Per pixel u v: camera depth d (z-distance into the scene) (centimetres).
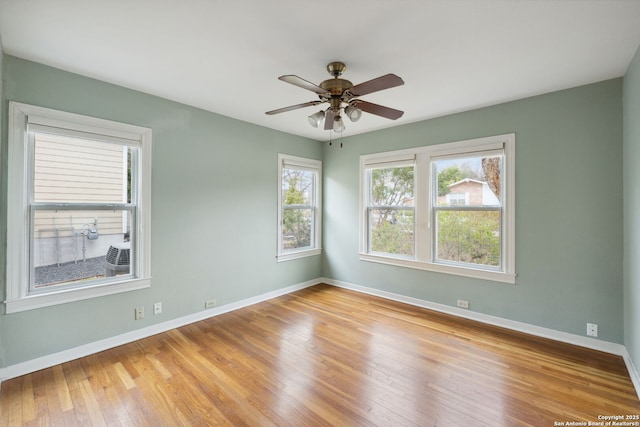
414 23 180
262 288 407
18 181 223
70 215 254
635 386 211
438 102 313
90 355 257
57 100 239
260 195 404
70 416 182
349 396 203
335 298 417
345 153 466
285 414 185
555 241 286
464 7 164
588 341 271
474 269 336
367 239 445
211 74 252
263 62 231
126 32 191
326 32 190
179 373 230
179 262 319
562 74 249
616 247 257
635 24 179
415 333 302
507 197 313
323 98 222
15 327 223
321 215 501
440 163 369
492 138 321
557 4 161
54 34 193
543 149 291
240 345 277
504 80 260
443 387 213
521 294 306
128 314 282
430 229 373
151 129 295
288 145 442
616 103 256
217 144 353
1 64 199
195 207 333
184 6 165
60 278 249
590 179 268
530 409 190
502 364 243
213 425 176
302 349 269
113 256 279
